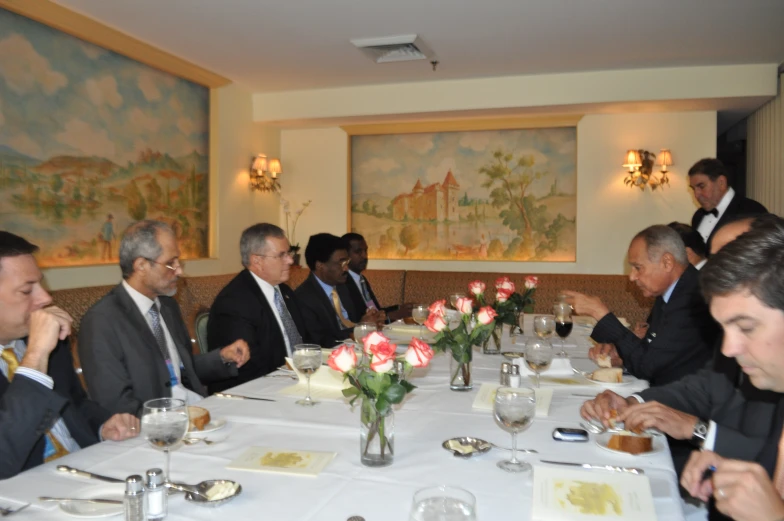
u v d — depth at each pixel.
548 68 5.47
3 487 1.21
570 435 1.51
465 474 1.28
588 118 6.16
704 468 1.29
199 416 1.55
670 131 5.99
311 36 4.61
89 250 4.45
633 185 6.07
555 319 2.79
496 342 2.68
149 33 4.55
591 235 6.20
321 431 1.55
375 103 6.12
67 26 4.09
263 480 1.24
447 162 6.60
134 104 4.83
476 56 5.10
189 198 5.56
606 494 1.17
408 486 1.22
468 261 6.57
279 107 6.41
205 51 4.99
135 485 1.03
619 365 2.44
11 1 3.69
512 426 1.31
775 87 5.23
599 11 4.06
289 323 2.95
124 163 4.75
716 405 1.71
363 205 6.88
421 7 4.01
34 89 3.96
